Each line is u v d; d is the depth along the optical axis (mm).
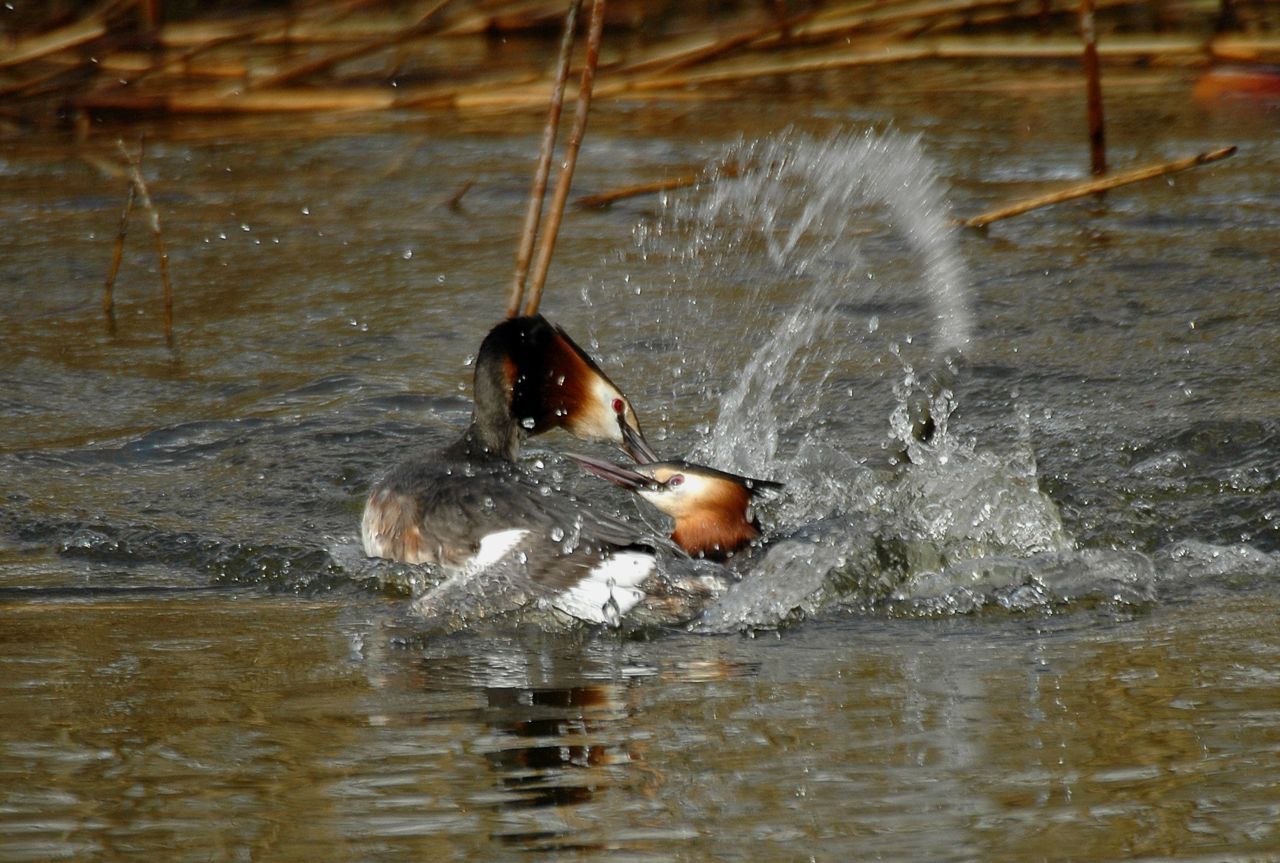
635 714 10430
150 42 34719
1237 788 8945
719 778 9266
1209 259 24438
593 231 27672
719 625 12750
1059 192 25797
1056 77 37031
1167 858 8133
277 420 18703
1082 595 13180
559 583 13234
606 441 17578
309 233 28031
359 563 14523
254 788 9227
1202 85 35750
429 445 17938
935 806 8812
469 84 34031
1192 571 13820
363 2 35000
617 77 33406
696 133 34531
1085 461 16609
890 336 21547
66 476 16984
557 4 37500
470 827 8617
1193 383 18906
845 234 27188
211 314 23391
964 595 13211
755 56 34969
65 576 14172
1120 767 9297
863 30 34469
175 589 13875
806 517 15828
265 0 38000
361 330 22438
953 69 38531
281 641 12320
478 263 25797
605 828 8602
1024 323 21750
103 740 10008
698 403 19344
